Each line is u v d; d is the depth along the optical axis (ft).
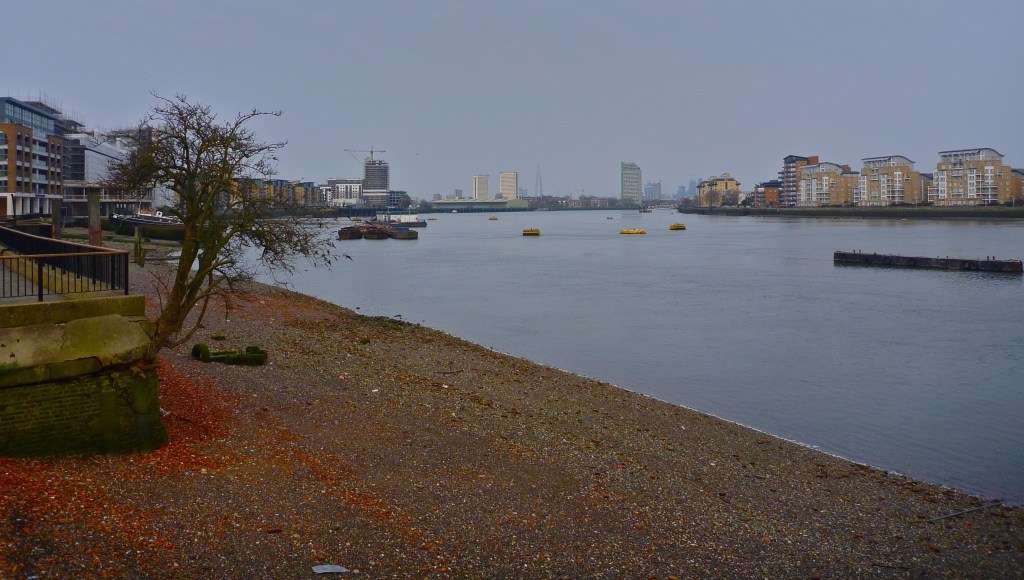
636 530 63.36
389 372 119.14
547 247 556.10
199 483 59.67
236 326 146.92
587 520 64.18
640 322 207.00
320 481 64.59
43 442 59.67
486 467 74.90
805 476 85.92
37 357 58.85
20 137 449.89
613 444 90.94
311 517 57.11
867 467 91.45
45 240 83.92
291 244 93.91
